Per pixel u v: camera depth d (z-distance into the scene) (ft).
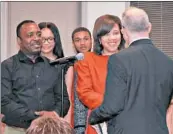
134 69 6.48
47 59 9.49
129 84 6.45
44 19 14.38
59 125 4.48
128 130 6.39
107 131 6.99
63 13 14.46
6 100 8.73
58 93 9.24
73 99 9.41
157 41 14.94
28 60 9.16
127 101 6.46
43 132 4.37
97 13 14.37
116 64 6.52
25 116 8.61
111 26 8.44
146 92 6.48
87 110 8.87
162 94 6.61
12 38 14.07
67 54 14.40
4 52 13.74
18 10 14.19
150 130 6.39
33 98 8.92
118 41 8.50
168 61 6.81
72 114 9.37
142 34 6.87
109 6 14.38
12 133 8.86
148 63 6.59
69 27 14.47
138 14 6.86
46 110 8.98
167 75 6.68
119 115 6.49
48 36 10.87
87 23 14.32
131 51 6.67
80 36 11.31
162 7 14.87
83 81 8.43
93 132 8.13
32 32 9.16
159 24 14.92
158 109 6.56
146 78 6.52
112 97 6.40
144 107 6.44
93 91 8.32
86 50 11.34
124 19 6.96
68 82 9.56
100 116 6.63
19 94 8.91
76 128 9.29
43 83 9.09
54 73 9.27
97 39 8.62
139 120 6.39
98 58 8.60
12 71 8.98
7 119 8.79
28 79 8.98
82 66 8.57
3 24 13.82
